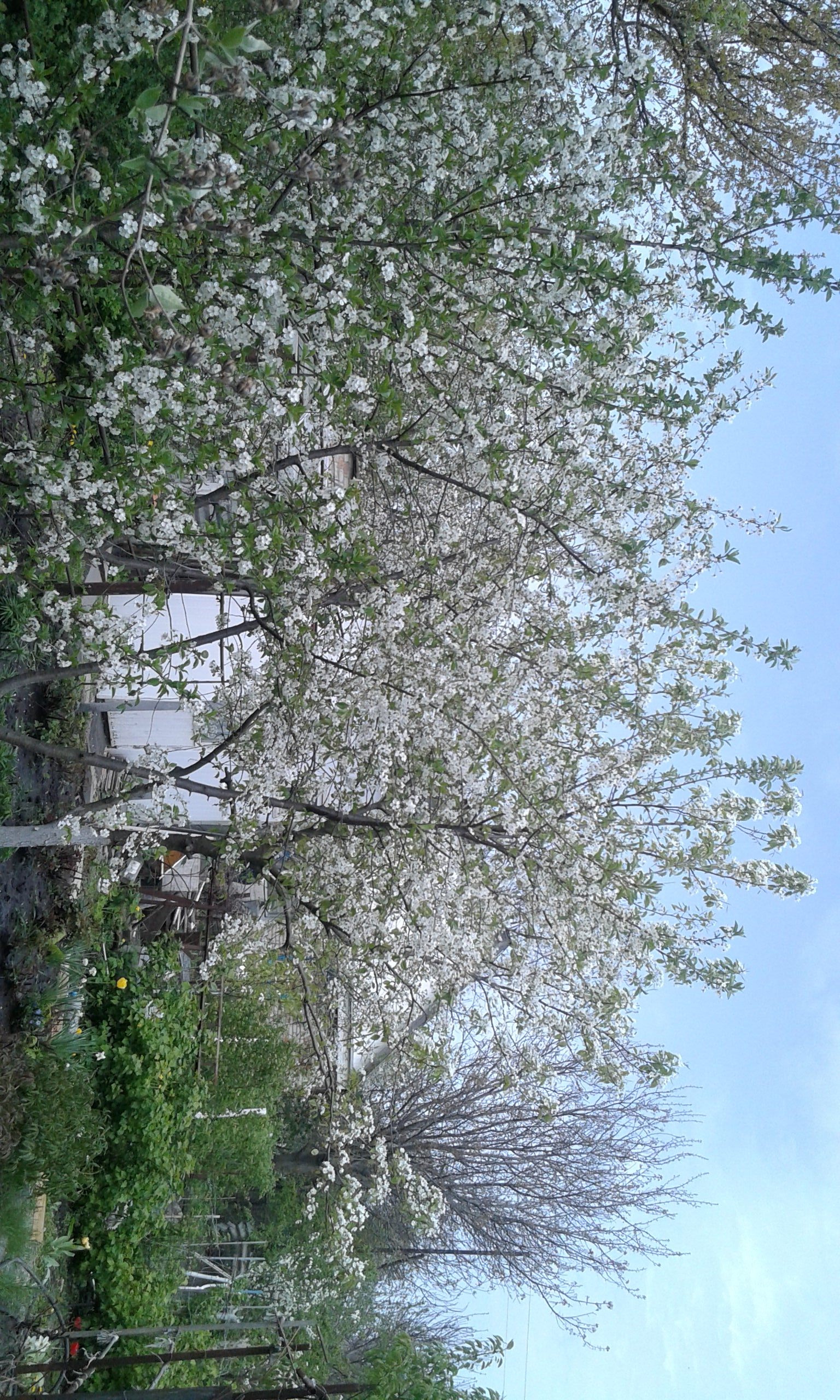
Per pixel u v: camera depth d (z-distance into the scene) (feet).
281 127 15.08
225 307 16.29
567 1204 47.91
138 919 33.30
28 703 25.73
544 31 17.02
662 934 20.81
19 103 15.02
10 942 24.40
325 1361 29.27
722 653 22.08
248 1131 37.45
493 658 23.22
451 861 22.26
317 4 16.06
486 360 18.34
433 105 17.24
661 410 19.44
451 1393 26.91
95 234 15.33
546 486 21.62
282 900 24.97
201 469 17.74
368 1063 39.78
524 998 22.50
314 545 18.78
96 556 19.98
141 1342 26.96
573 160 16.51
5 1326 22.34
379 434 21.38
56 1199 24.70
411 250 16.93
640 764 22.41
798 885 20.49
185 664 20.38
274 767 22.31
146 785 21.33
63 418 17.72
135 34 14.12
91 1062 27.48
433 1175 47.52
